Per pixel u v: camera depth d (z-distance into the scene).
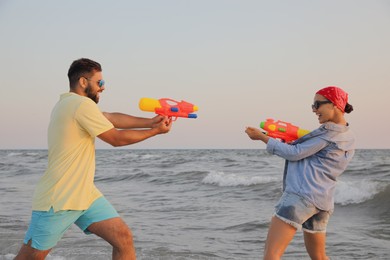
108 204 3.57
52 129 3.42
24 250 3.41
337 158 3.78
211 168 25.27
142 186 16.88
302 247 6.54
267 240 3.82
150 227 8.37
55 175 3.38
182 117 3.53
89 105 3.37
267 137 3.90
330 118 3.86
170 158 42.38
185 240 7.19
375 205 10.26
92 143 3.49
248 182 14.97
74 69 3.50
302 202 3.74
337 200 10.93
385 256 6.06
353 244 6.76
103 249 6.25
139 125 3.66
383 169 18.12
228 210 10.33
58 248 6.39
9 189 15.99
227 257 6.08
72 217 3.39
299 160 3.85
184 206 11.12
